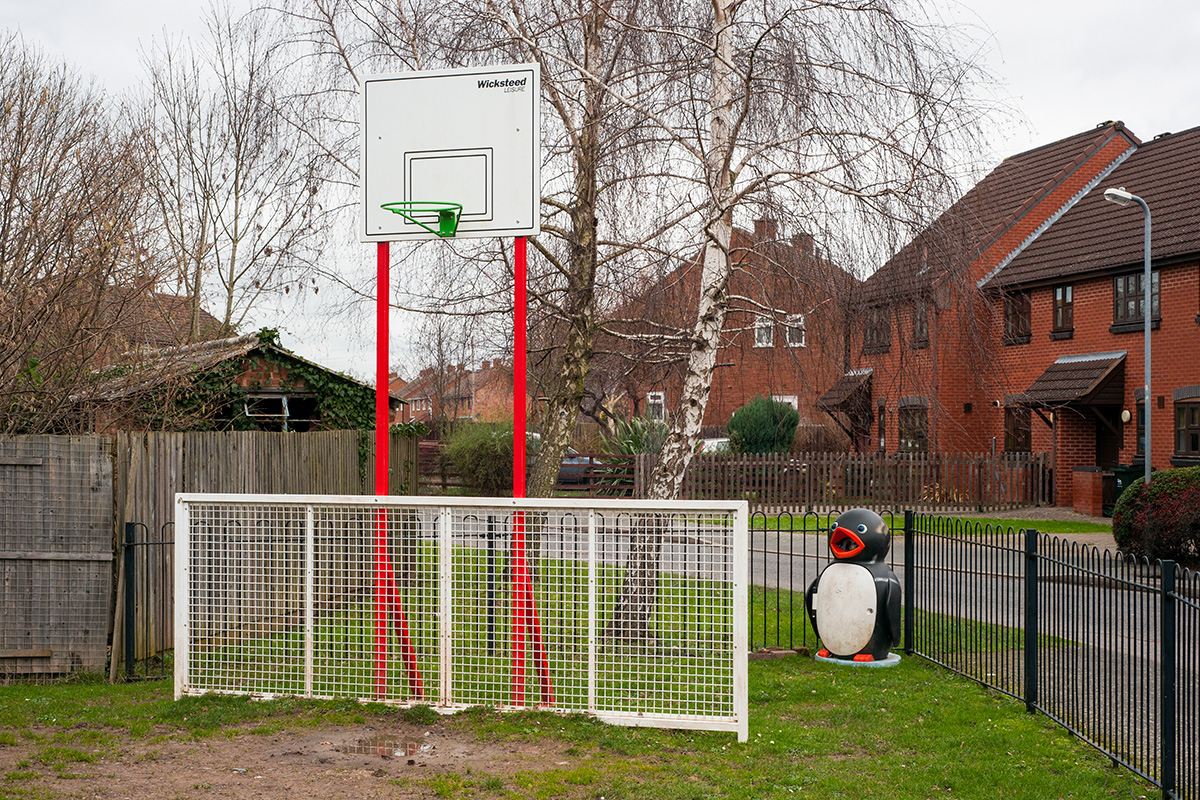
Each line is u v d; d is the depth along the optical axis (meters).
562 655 6.46
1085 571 6.22
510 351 9.63
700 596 6.05
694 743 5.82
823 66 7.63
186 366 11.29
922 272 7.68
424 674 6.41
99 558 7.60
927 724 6.43
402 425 15.97
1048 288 23.59
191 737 5.77
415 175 7.01
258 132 9.16
